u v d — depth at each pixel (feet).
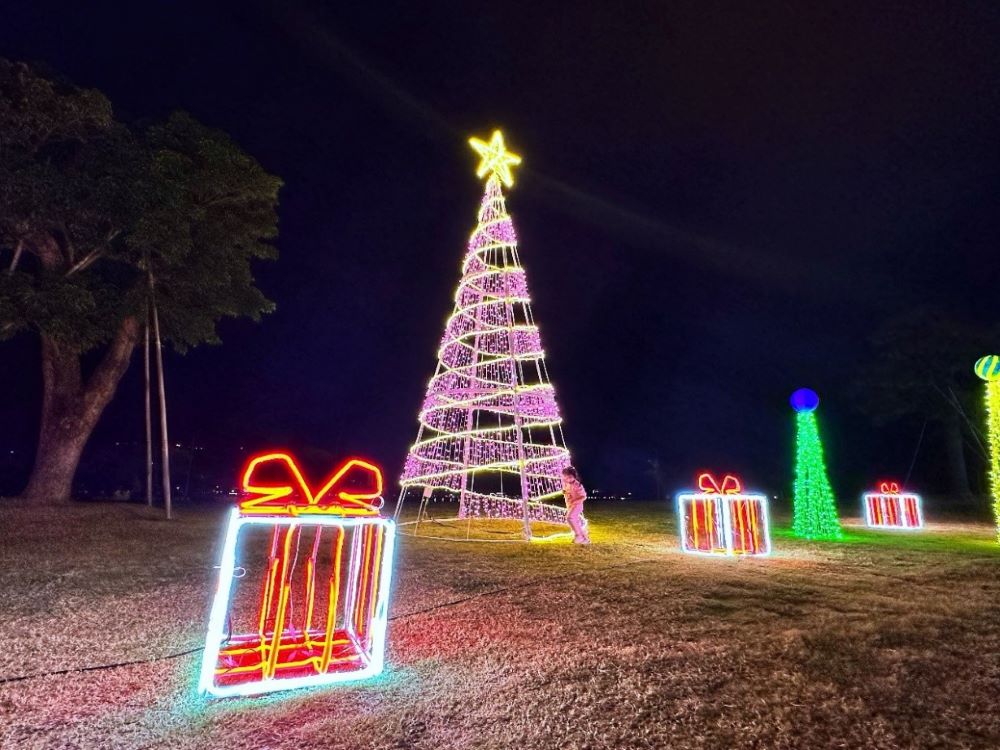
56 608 19.95
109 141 47.52
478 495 49.39
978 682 13.82
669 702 12.69
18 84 44.80
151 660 15.10
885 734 11.35
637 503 89.61
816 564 30.30
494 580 25.38
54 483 51.19
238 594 22.44
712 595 22.68
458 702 12.73
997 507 42.16
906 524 51.80
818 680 13.92
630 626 18.40
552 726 11.63
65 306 43.14
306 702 12.73
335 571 14.15
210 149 51.13
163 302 54.08
